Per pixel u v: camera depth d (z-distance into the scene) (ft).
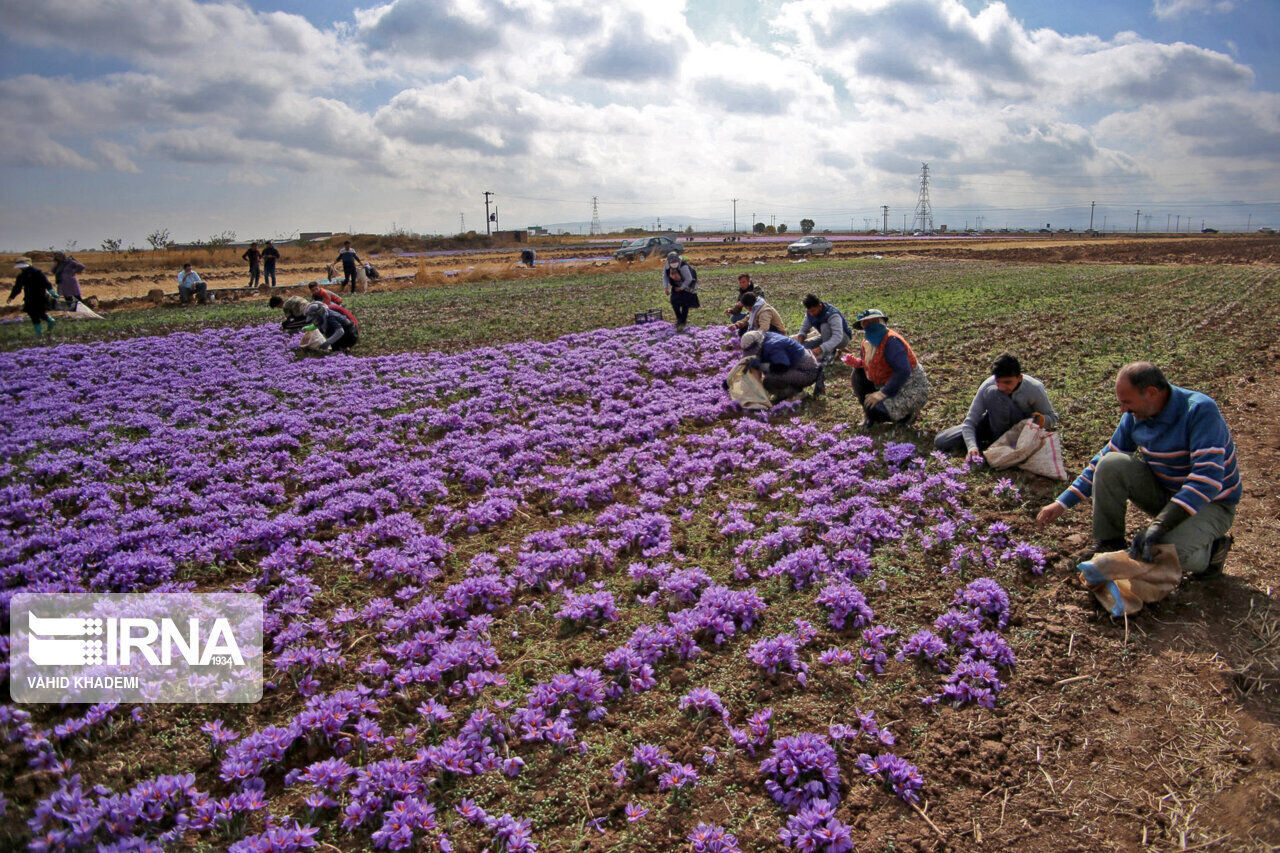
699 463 26.61
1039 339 47.78
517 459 27.94
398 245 233.76
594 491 24.72
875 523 20.95
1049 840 11.43
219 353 47.96
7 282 112.47
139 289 109.70
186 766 13.23
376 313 68.28
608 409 34.55
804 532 21.04
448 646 15.87
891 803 12.27
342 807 12.28
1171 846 11.15
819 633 16.70
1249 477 23.77
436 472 26.99
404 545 21.56
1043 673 15.05
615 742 13.64
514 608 18.35
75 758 13.33
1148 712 13.82
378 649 16.83
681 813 12.10
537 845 11.51
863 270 116.16
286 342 51.80
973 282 91.66
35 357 45.85
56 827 11.48
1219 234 444.14
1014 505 22.21
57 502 24.48
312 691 15.21
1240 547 19.08
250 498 25.05
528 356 45.78
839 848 11.19
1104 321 55.26
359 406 35.50
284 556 20.16
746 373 33.60
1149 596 16.31
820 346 39.81
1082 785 12.37
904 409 28.81
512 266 133.49
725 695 14.80
